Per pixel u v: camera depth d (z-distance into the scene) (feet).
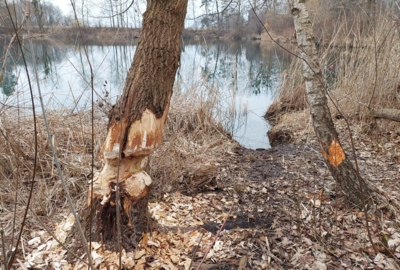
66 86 20.90
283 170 12.31
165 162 11.62
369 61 16.14
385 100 15.38
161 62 6.56
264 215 9.06
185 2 6.77
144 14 6.77
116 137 6.48
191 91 18.35
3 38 8.21
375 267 6.66
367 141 14.43
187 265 6.61
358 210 8.71
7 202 8.91
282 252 7.26
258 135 19.95
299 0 9.05
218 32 50.34
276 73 34.47
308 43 8.96
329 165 9.17
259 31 55.88
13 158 9.84
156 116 6.65
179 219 8.67
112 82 21.59
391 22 15.39
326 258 7.02
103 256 6.34
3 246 3.43
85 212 6.77
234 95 21.77
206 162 12.38
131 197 6.68
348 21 18.52
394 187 10.11
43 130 11.80
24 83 14.87
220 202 9.96
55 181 10.11
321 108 8.95
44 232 7.57
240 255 7.12
